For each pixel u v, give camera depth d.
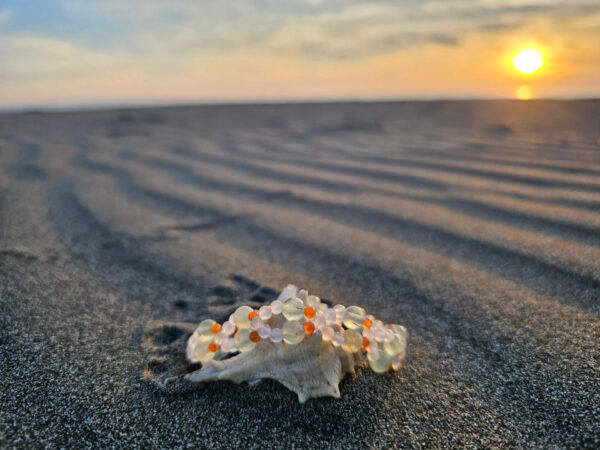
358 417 0.13
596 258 0.23
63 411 0.13
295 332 0.14
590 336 0.17
